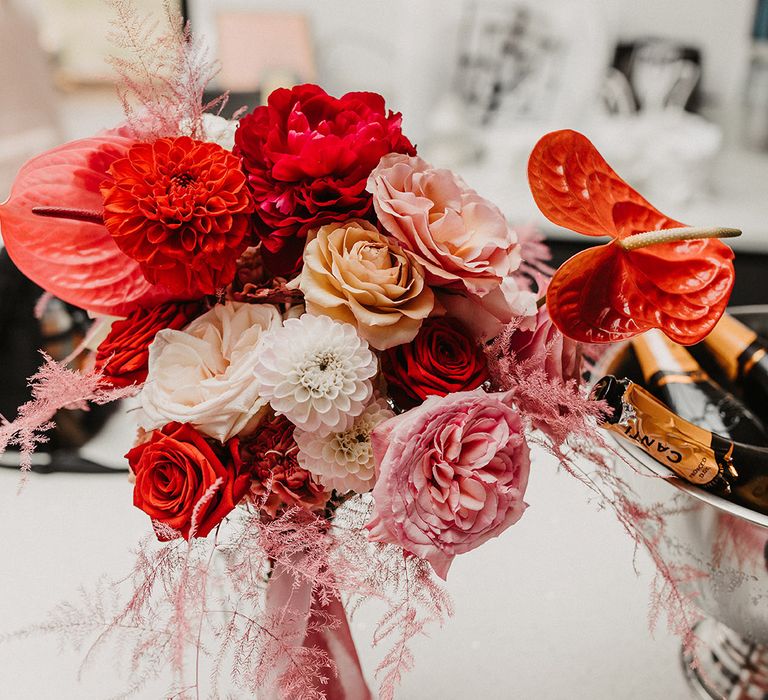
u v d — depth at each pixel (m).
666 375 0.80
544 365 0.59
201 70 0.61
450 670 0.75
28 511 0.90
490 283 0.55
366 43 2.32
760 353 0.82
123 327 0.59
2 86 1.63
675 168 2.16
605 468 0.59
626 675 0.76
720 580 0.64
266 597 0.60
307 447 0.54
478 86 2.25
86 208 0.62
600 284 0.54
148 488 0.52
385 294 0.54
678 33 2.43
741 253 2.10
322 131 0.56
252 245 0.59
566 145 0.56
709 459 0.61
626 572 0.87
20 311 0.99
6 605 0.78
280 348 0.53
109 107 2.22
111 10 0.59
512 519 0.53
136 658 0.53
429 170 0.57
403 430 0.50
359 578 0.53
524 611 0.82
